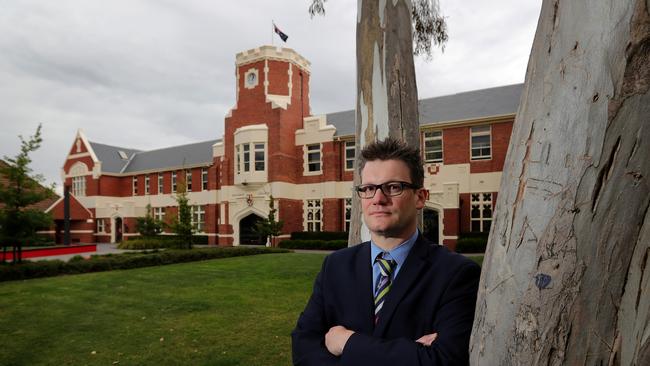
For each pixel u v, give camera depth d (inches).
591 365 36.7
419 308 58.9
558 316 37.4
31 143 450.6
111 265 501.7
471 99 834.8
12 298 314.7
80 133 1413.6
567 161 37.7
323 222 895.7
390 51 135.6
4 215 439.8
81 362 177.3
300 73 998.4
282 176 912.3
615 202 36.1
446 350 51.9
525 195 40.5
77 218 1258.0
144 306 280.4
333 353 60.7
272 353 185.9
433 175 776.9
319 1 251.0
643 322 36.9
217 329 223.8
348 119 976.3
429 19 244.2
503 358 41.1
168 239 906.1
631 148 35.7
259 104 951.6
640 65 35.3
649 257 36.4
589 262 36.6
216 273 444.5
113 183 1376.7
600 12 36.9
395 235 63.6
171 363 174.7
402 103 134.5
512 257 41.0
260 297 309.4
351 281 66.5
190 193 1168.2
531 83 43.2
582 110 37.2
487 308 43.9
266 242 922.7
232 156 999.6
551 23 41.4
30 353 188.4
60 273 456.8
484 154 747.4
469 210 742.5
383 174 62.3
